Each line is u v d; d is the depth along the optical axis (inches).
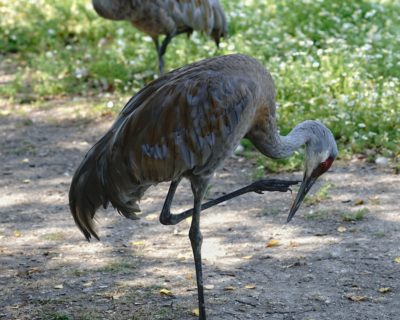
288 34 534.6
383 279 283.4
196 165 256.4
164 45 482.0
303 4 560.4
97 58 541.3
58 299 276.7
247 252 310.8
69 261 308.2
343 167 386.0
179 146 250.5
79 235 333.1
